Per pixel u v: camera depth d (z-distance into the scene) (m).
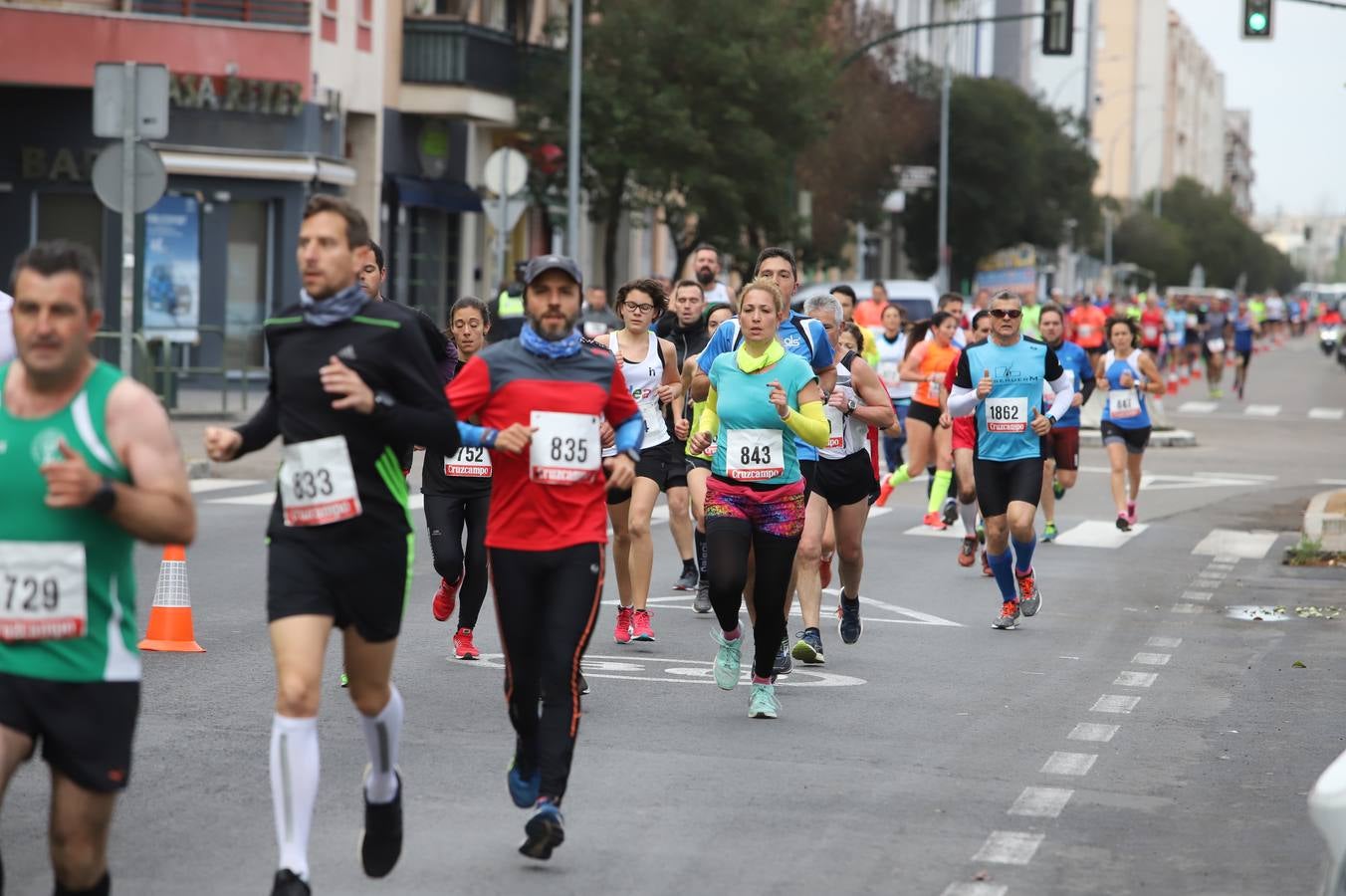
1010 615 33.56
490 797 20.36
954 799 20.72
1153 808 20.55
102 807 13.55
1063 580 40.19
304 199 89.12
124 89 52.44
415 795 20.36
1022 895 17.12
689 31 101.62
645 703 25.88
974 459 33.41
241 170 85.56
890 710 25.80
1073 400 32.91
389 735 16.80
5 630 13.22
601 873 17.58
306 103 87.75
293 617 15.98
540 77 104.69
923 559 43.22
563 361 18.72
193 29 84.12
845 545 29.94
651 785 21.08
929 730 24.48
